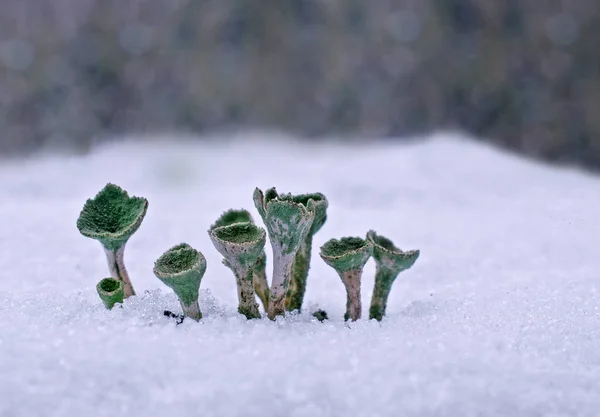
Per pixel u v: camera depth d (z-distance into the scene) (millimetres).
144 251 328
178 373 235
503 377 237
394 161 603
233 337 247
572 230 350
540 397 233
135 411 227
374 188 520
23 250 323
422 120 1057
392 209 453
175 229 364
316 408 228
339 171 600
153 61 1080
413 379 235
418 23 1079
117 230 263
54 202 471
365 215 433
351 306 266
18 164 767
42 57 1062
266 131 1086
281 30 1095
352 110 1071
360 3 1091
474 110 1046
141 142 999
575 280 295
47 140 1030
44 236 340
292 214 250
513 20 1051
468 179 528
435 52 1069
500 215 401
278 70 1094
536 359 245
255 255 253
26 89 1045
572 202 381
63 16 1065
